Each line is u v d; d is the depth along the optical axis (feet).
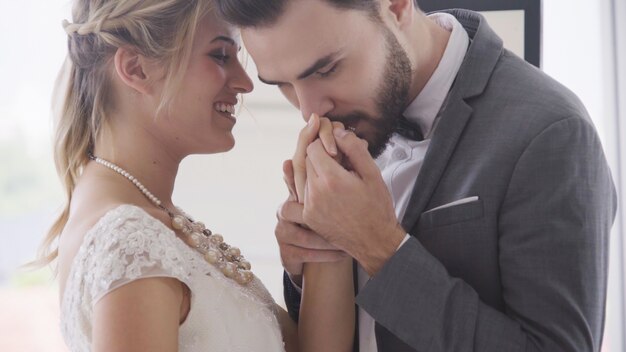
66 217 5.34
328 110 4.99
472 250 4.85
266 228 9.24
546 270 4.57
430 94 5.19
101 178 4.91
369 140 5.10
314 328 5.50
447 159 5.00
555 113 4.75
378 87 4.89
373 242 4.76
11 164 12.30
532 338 4.58
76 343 4.38
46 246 5.41
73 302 4.32
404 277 4.68
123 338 4.02
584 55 10.30
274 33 4.61
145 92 4.91
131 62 4.87
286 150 9.25
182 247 4.55
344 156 4.93
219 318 4.59
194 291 4.48
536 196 4.64
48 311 12.78
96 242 4.30
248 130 9.26
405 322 4.66
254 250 9.26
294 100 5.16
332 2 4.58
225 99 5.21
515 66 5.18
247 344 4.71
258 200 9.24
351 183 4.69
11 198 12.40
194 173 9.25
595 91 10.26
